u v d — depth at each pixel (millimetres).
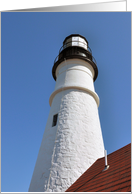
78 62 13070
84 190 6086
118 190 4621
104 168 6957
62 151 8688
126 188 4418
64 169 8062
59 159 8438
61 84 12047
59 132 9492
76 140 9102
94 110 11180
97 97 12156
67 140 9039
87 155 8789
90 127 10016
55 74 14281
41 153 9273
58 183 7672
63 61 13383
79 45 14844
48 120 10812
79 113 10305
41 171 8414
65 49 14320
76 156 8531
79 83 11734
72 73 12383
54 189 7535
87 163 8516
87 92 11773
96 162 8562
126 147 7977
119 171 5812
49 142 9391
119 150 8258
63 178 7785
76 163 8289
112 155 8195
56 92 11906
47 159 8703
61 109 10578
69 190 7035
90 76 13023
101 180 6047
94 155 9016
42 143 9812
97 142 9758
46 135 9938
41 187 7820
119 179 5250
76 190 6551
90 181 6590
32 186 8266
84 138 9352
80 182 7211
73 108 10445
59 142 9070
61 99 11133
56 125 9945
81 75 12352
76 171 8031
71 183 7625
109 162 7391
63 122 9867
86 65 13266
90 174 7430
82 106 10727
